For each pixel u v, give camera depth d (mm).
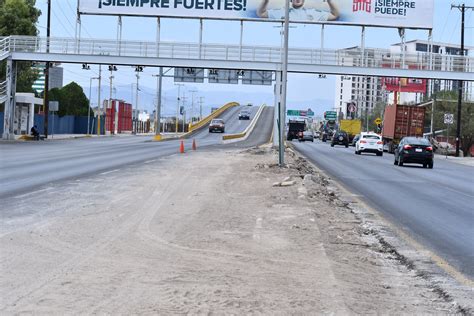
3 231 9953
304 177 21219
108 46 47312
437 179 26047
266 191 17094
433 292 7375
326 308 6301
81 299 6305
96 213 12227
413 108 54594
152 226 10992
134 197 15039
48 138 59188
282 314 6031
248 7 49844
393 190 20500
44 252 8508
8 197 14156
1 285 6750
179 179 20078
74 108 86375
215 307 6172
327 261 8617
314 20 49844
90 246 9023
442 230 12312
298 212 13156
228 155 36031
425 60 50875
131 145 48969
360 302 6660
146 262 8141
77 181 18344
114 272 7516
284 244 9727
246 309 6145
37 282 6910
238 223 11633
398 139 54781
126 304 6180
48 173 20766
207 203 14445
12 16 54656
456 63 47938
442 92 97125
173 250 9000
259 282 7289
